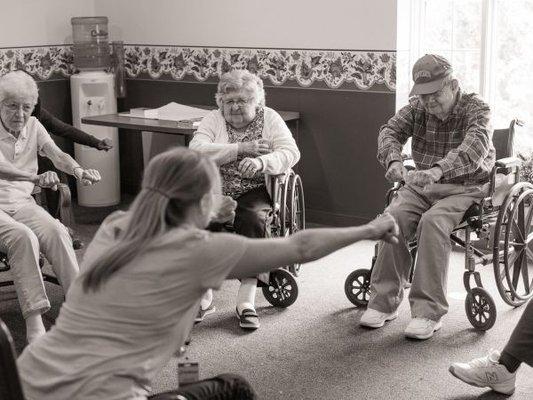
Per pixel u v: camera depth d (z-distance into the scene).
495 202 3.43
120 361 1.81
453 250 4.47
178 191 1.82
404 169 3.43
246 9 5.12
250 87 3.66
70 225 3.58
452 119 3.47
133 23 5.65
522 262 3.65
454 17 4.68
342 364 3.10
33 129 3.60
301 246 1.89
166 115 4.89
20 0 5.39
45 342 1.88
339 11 4.77
